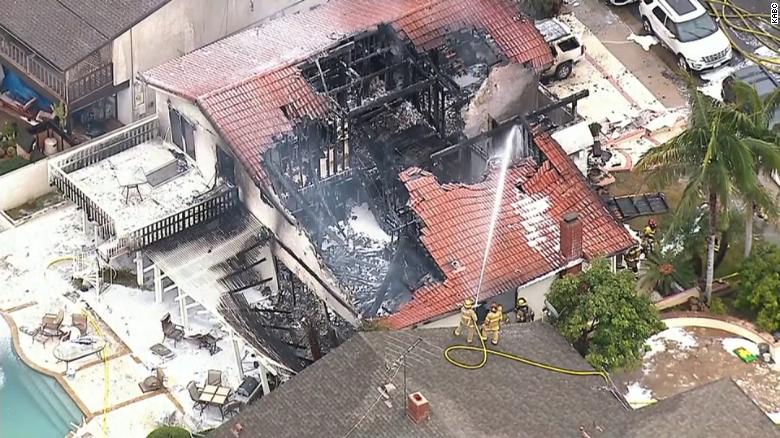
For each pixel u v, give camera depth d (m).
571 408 193.00
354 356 198.12
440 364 196.38
